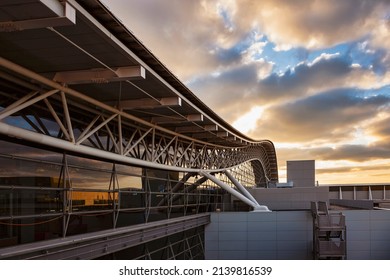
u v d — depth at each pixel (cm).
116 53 1219
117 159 1791
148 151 2341
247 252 2997
